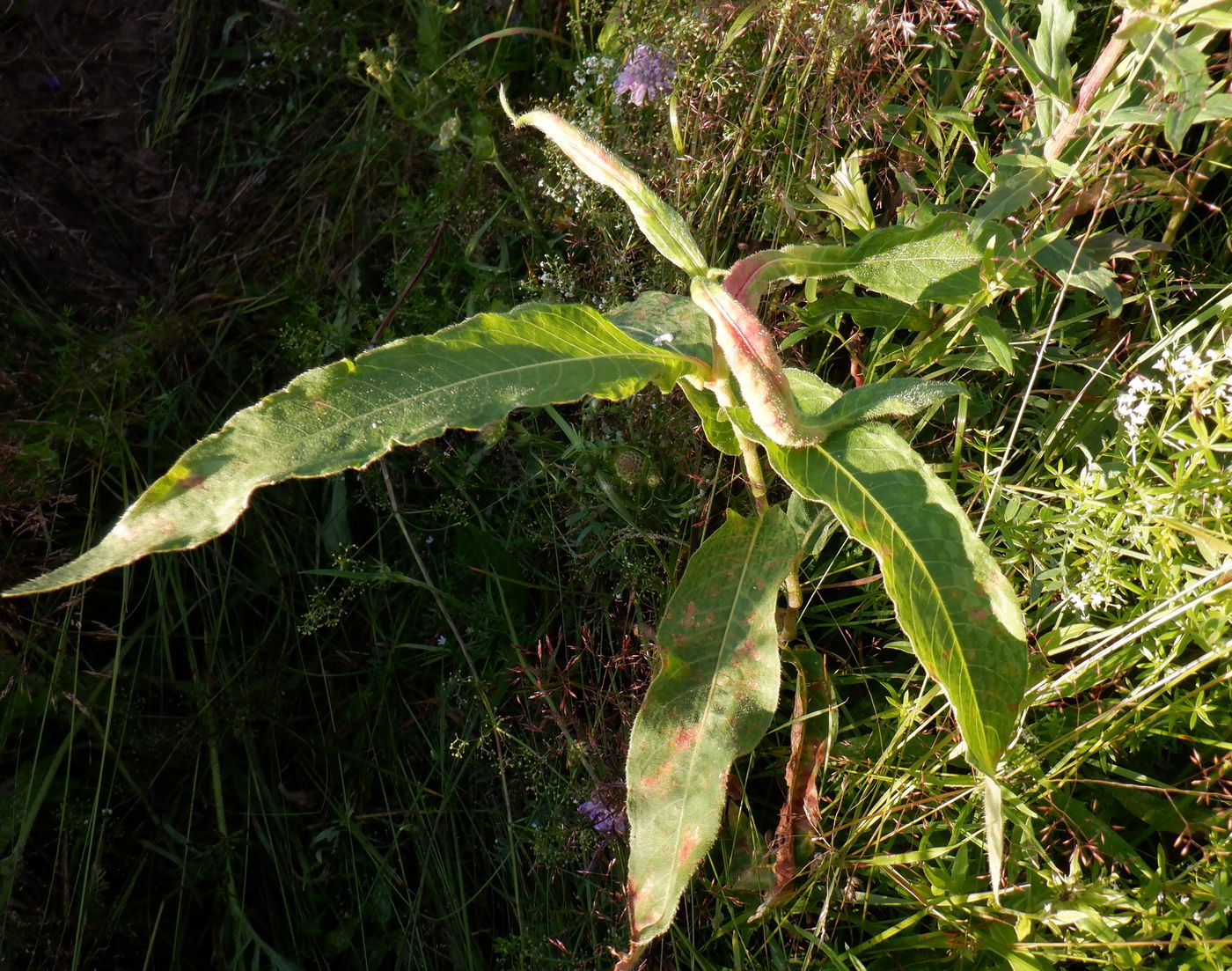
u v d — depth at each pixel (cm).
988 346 197
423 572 243
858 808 204
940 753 196
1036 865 183
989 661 150
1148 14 174
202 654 264
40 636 249
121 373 276
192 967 239
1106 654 181
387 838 248
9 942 227
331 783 254
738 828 214
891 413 161
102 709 249
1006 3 224
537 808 229
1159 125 207
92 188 317
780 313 252
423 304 275
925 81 248
